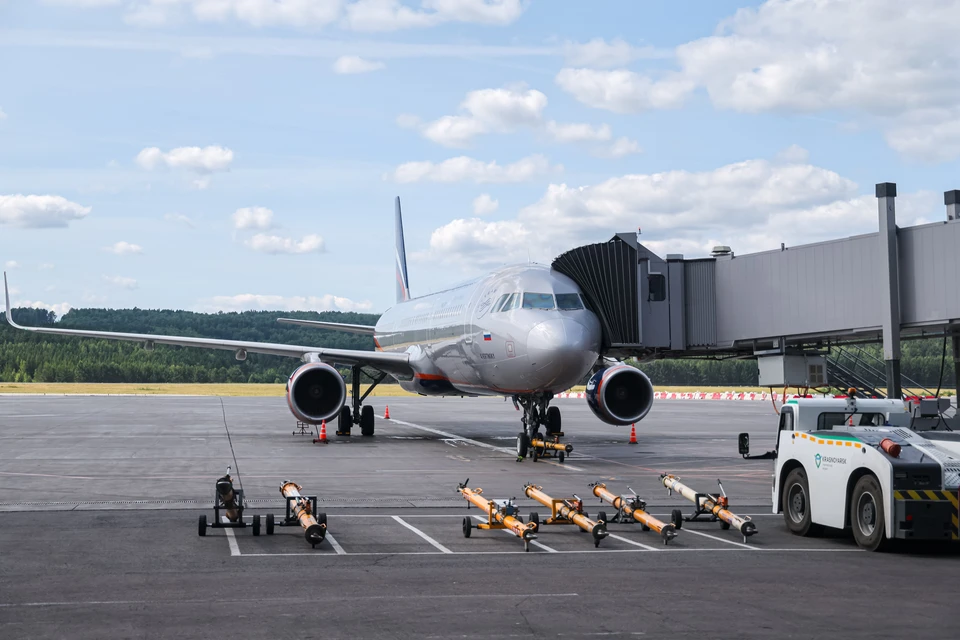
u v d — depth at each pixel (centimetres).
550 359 2422
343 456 2694
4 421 4291
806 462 1412
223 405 6125
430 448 2977
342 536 1395
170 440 3231
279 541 1345
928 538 1214
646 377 2670
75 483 2031
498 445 3106
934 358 8738
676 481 1639
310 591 1017
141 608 935
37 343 14538
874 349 6238
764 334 2425
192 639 820
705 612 923
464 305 2961
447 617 902
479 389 2989
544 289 2594
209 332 16675
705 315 2581
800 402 1489
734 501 1822
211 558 1212
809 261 2305
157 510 1653
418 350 3428
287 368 15275
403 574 1116
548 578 1095
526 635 838
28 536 1375
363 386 12200
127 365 13662
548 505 1496
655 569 1154
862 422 1501
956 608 941
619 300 2588
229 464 2455
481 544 1335
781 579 1090
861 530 1299
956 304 1956
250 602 964
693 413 5469
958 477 1226
